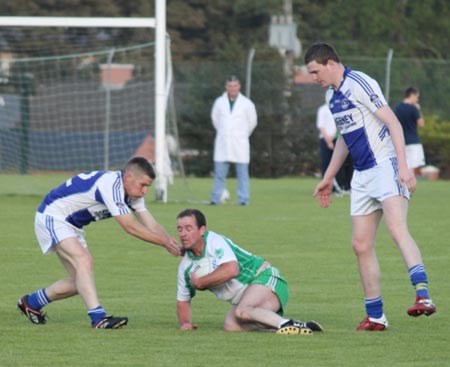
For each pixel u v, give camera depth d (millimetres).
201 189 68375
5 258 35188
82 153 79812
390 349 20906
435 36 121625
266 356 20188
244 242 39531
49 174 78562
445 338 22172
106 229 43812
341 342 21609
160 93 55875
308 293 28641
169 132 65938
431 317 24984
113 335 22438
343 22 126250
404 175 22250
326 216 49531
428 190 69562
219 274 22516
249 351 20641
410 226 45438
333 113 23250
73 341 21734
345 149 24438
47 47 111562
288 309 26156
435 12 121500
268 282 23109
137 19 55688
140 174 22891
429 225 45875
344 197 62438
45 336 22344
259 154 83875
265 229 43781
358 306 26641
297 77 89562
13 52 111750
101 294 28500
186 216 22578
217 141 55438
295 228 44281
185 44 121188
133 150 81062
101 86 87062
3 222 45969
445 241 40312
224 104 55500
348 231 43312
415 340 21906
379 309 23141
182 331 22938
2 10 116938
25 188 66250
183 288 23094
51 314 25484
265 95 83688
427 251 37531
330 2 128750
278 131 83750
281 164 84062
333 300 27531
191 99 84375
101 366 19344
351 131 23000
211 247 22734
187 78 84562
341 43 120875
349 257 35719
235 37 124438
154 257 35656
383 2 121750
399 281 30844
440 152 84812
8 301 27359
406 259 22281
